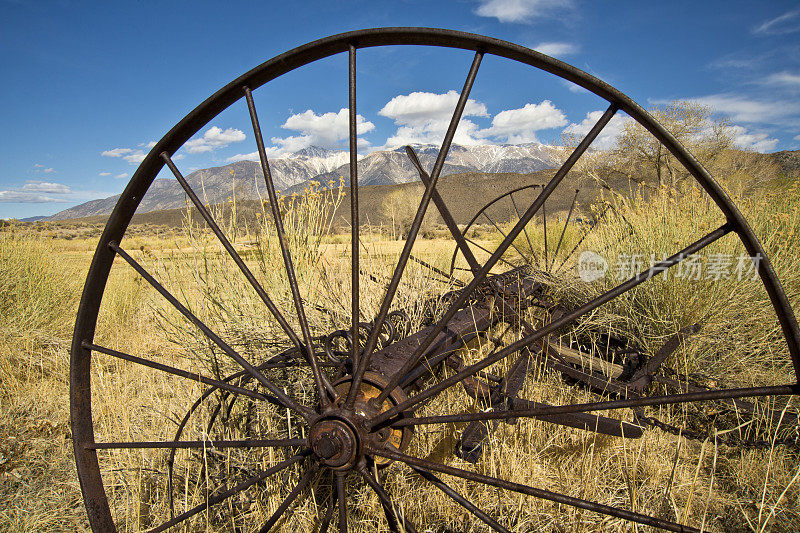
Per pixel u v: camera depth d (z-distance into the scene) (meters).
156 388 3.79
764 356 3.81
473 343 4.00
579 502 1.54
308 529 2.28
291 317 3.33
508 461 2.50
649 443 2.78
